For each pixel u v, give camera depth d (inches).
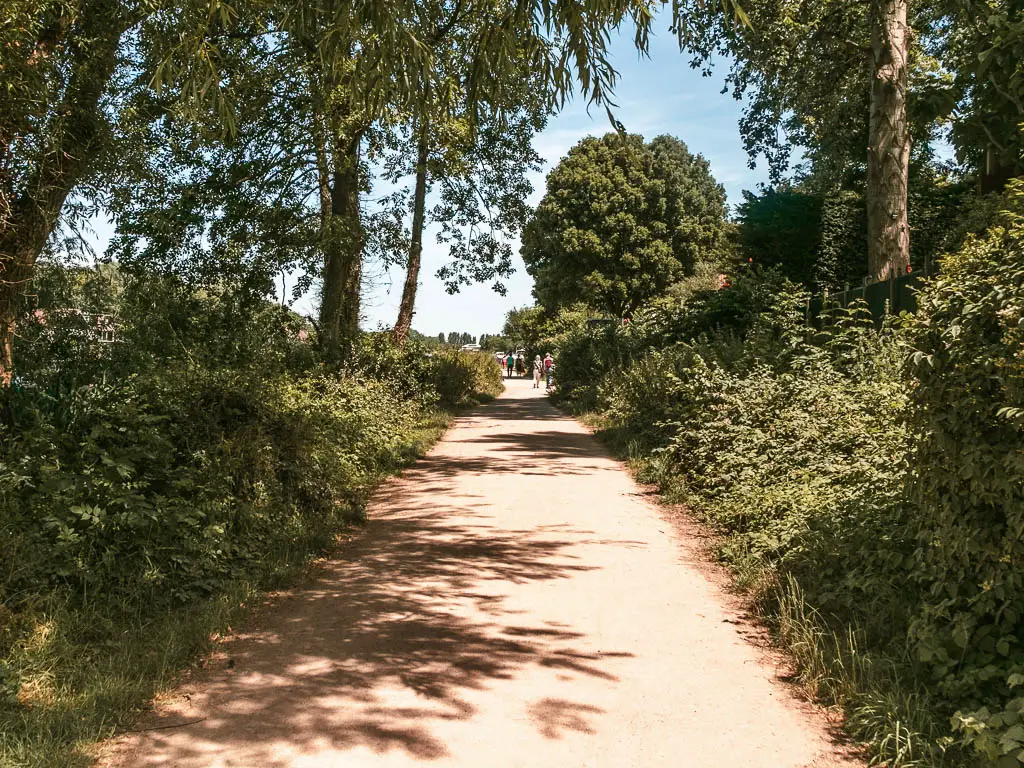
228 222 650.8
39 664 176.4
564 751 149.0
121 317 531.8
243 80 597.9
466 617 228.5
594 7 231.3
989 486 162.1
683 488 408.5
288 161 661.3
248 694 174.4
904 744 146.3
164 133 555.5
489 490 443.8
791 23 819.4
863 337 404.2
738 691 178.2
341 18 237.0
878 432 291.4
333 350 666.2
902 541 218.1
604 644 207.8
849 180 986.1
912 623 177.3
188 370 333.1
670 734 156.6
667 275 2128.4
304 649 202.8
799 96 906.7
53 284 421.7
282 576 261.9
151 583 225.8
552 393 1466.5
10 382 324.8
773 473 334.0
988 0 402.9
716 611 235.9
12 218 367.2
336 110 622.2
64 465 248.7
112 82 425.7
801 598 222.4
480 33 266.2
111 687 169.3
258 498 310.3
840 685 173.0
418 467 538.9
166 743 150.9
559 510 387.2
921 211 889.5
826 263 866.8
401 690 176.7
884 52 602.2
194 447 297.3
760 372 426.0
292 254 658.8
